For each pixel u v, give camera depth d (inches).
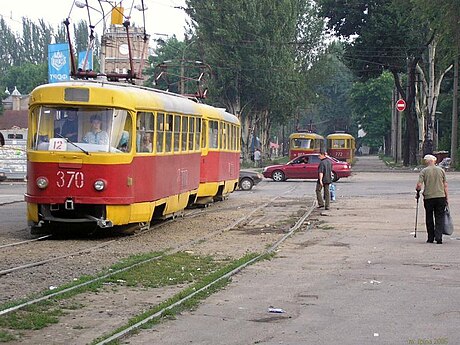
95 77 906.7
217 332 359.3
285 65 2736.2
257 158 2883.9
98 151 709.3
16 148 1785.2
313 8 3184.1
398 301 437.4
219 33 2625.5
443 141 3065.9
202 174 1105.4
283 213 1045.2
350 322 382.3
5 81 5315.0
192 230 824.9
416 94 2832.2
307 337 350.6
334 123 5590.6
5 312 384.8
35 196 712.4
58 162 706.8
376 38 2471.7
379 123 4756.4
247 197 1365.7
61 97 717.9
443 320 387.5
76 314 397.1
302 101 3065.9
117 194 716.0
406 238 762.2
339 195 1403.8
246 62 2682.1
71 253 622.8
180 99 943.0
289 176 1902.1
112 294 454.6
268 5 2667.3
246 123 2908.5
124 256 616.4
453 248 682.8
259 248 680.4
